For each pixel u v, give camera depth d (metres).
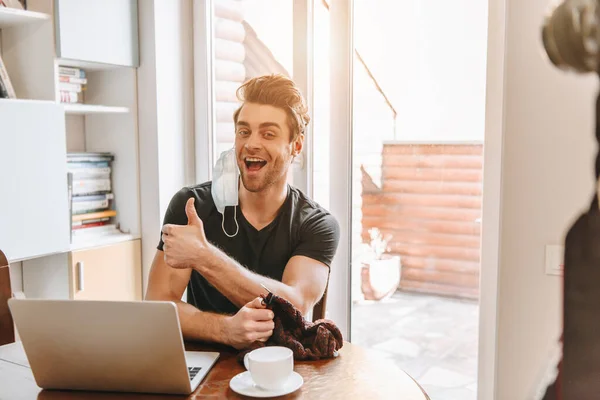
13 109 2.08
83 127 2.75
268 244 1.78
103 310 1.07
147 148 2.61
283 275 1.72
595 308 0.33
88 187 2.56
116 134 2.67
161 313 1.05
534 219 1.81
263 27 2.59
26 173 2.14
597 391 0.33
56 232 2.27
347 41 2.43
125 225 2.69
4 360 1.36
